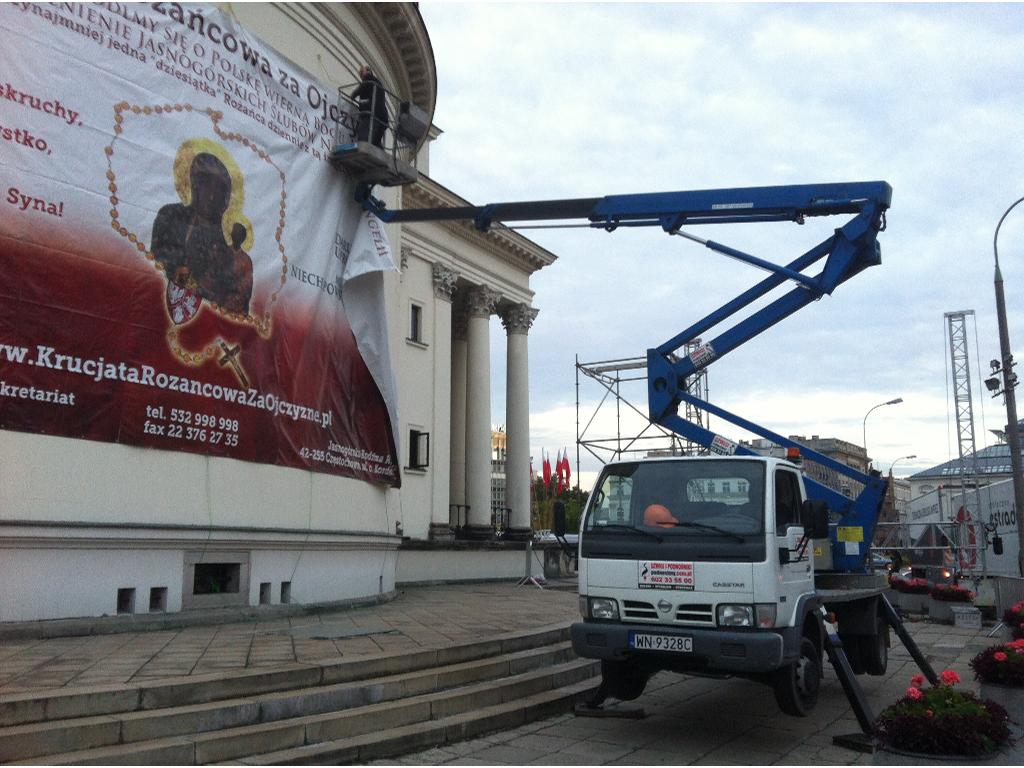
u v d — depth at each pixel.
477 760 6.76
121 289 9.95
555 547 27.75
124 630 9.46
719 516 7.51
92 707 5.84
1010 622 14.62
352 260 14.09
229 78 11.67
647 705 9.23
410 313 24.34
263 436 11.83
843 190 10.47
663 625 7.42
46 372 9.15
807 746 7.61
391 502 15.32
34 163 9.16
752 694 9.99
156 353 10.34
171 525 10.29
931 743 7.14
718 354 10.62
